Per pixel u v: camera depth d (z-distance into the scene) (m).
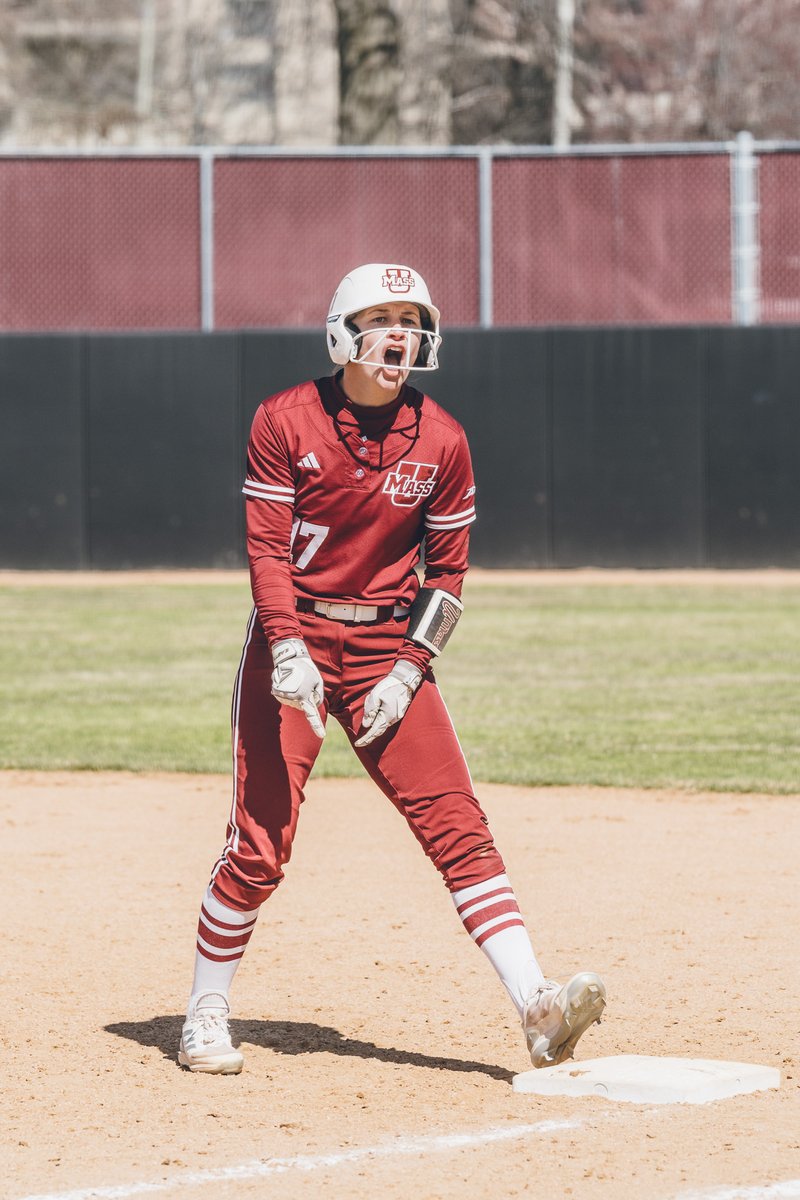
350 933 22.34
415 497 16.30
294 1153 13.91
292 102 158.12
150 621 61.31
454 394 77.62
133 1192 12.96
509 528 78.00
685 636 56.91
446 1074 16.34
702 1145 14.02
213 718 42.00
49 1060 16.84
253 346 77.62
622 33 144.75
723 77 142.00
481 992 19.47
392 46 107.69
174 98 155.38
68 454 78.44
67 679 48.22
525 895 24.53
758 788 33.12
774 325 76.12
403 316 15.95
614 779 34.06
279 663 15.72
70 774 35.38
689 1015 18.38
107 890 25.05
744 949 21.36
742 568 77.06
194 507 78.44
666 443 76.94
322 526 16.22
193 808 31.69
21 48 155.88
